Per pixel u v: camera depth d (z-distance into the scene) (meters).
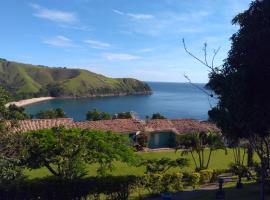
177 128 67.38
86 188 26.84
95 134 30.38
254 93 16.69
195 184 36.34
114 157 29.92
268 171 29.56
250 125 18.08
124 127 64.25
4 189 24.09
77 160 28.86
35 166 28.47
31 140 26.28
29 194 24.84
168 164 35.91
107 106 174.38
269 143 22.34
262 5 16.38
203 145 47.50
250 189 32.28
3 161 21.52
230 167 39.81
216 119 21.22
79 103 191.75
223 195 28.64
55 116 90.69
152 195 31.58
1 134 22.38
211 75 18.97
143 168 43.75
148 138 65.62
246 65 16.30
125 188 28.94
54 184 25.69
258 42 15.66
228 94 18.30
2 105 22.52
